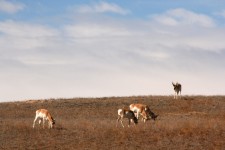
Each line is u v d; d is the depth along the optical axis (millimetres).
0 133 73438
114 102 125062
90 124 80688
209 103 120812
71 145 65625
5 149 64188
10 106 122000
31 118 104375
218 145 64375
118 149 62812
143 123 83812
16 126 79000
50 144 66500
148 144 65438
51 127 76812
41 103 124812
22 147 65188
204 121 82625
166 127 74500
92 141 67500
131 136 69750
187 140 67125
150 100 126000
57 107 119500
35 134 72875
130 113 78812
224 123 79062
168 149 62906
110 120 94875
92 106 120250
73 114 110750
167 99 126375
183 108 115938
